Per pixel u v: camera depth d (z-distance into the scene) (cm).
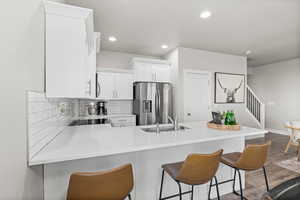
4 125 71
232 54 447
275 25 275
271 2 208
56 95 122
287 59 509
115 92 378
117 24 270
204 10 227
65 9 123
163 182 164
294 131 345
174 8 222
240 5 214
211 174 127
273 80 563
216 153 126
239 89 457
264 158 154
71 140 140
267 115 582
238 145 203
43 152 107
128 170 104
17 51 81
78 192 92
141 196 155
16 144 80
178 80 384
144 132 176
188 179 123
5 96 72
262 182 227
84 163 132
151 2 208
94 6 216
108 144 128
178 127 219
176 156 169
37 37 106
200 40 345
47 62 121
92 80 196
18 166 81
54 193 122
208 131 181
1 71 70
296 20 256
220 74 429
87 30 143
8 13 75
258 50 413
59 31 124
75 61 127
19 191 82
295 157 325
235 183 204
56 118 155
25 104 88
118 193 99
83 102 373
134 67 387
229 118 204
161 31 299
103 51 412
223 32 304
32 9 99
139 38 334
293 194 72
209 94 416
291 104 510
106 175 93
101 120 358
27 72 91
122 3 209
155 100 375
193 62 399
